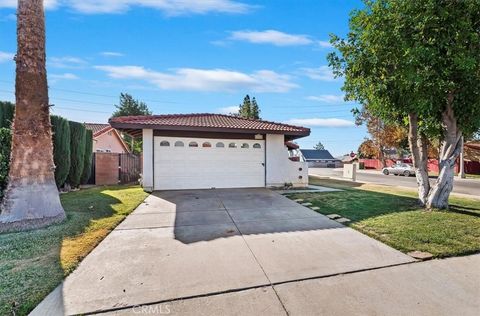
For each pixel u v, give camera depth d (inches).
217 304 99.0
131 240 170.2
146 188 390.3
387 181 685.3
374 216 228.5
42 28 208.5
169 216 235.0
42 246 154.6
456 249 150.6
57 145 353.1
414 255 143.6
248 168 433.7
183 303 99.6
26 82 199.6
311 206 278.5
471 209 255.1
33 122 200.8
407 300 101.3
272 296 104.5
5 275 118.4
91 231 184.5
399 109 259.3
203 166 414.6
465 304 98.7
